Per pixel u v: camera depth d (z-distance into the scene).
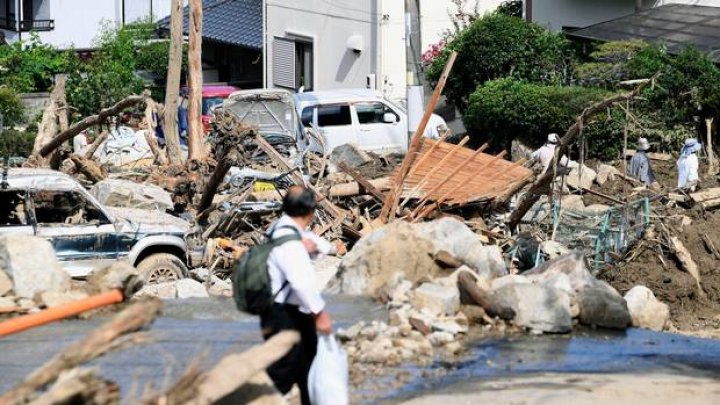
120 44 87.81
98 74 78.62
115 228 32.69
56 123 53.25
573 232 38.72
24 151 60.56
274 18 82.88
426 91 69.19
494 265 25.86
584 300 23.64
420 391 18.59
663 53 58.75
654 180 50.72
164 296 26.28
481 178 39.81
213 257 34.84
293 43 80.12
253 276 15.56
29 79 85.38
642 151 49.41
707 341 23.11
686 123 57.00
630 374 20.05
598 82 59.53
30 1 104.94
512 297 22.95
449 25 72.56
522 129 58.91
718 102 56.56
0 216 33.03
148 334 16.31
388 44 70.81
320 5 76.62
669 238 38.84
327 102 59.12
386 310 22.92
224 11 96.69
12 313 22.02
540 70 63.62
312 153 51.91
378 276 24.61
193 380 13.35
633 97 35.88
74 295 22.77
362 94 59.97
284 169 41.62
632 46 60.47
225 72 95.69
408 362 20.27
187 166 44.69
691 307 37.66
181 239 33.84
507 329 22.75
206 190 38.78
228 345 19.81
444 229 25.50
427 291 22.97
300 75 80.38
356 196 40.44
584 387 18.92
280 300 15.63
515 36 63.75
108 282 23.08
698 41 62.53
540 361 20.67
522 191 41.34
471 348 21.36
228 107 54.66
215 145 40.53
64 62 87.56
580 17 71.38
